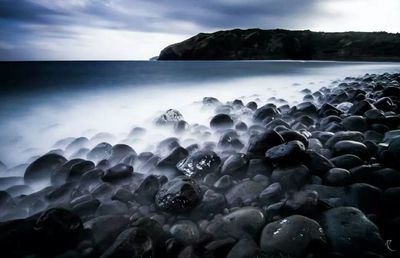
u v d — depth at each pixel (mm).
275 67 40688
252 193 3672
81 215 3455
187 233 2996
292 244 2623
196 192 3553
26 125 9336
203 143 5754
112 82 20766
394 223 2863
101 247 2902
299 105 8500
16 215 3688
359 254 2516
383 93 9531
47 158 4840
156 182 3979
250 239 2822
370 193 3350
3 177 4719
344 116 7203
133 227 2883
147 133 7230
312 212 3107
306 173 3883
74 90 16719
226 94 16375
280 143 4742
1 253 2754
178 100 14398
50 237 2850
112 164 5070
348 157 4242
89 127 8930
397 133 5137
